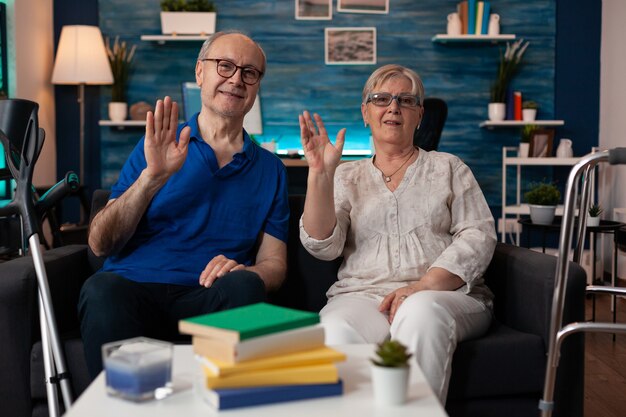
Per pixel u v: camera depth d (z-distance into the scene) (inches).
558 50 229.3
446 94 231.6
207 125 88.2
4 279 74.7
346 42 231.1
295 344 48.7
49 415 76.2
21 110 77.1
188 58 232.1
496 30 224.2
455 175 88.4
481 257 82.6
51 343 73.4
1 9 199.5
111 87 232.2
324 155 80.5
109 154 234.2
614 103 214.7
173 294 81.4
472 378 74.3
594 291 75.5
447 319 72.4
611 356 129.0
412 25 230.7
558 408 75.7
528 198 139.5
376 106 88.5
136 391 47.5
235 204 86.1
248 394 46.1
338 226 83.7
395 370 46.6
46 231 209.9
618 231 138.6
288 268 92.5
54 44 231.6
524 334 77.7
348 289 84.4
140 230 84.6
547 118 230.5
